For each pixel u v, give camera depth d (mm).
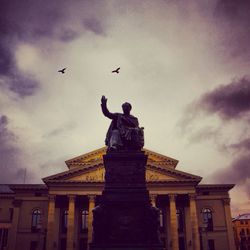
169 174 62781
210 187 69875
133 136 14727
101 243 12727
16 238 65062
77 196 62594
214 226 68125
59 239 63844
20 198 67688
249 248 113562
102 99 15422
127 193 13516
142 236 12914
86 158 75375
